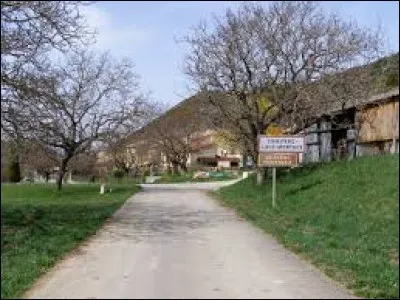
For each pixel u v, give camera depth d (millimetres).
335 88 31734
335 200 22562
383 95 31797
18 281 11062
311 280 11383
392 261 13469
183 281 11266
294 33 31703
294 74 31641
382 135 32625
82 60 54438
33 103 20875
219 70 32312
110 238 17625
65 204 30875
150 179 73688
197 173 76062
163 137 82062
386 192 20906
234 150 47000
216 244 16281
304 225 19922
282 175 33125
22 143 21562
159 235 18281
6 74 19828
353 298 9922
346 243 15750
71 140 40781
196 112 35031
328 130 38438
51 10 19750
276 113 32406
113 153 49625
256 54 31859
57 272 12258
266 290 10477
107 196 37844
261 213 24188
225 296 9977
